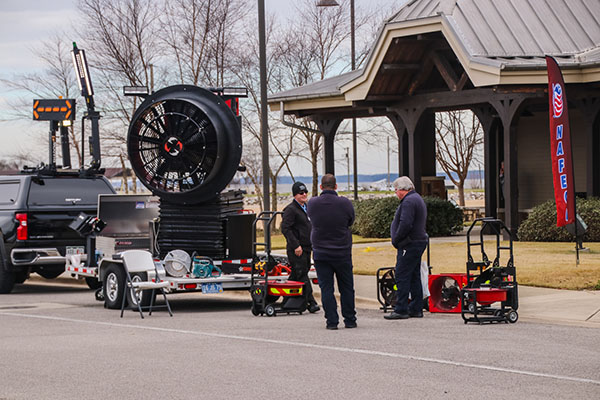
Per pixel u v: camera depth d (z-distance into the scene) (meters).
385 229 30.81
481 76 25.47
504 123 26.33
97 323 14.33
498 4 27.64
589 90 27.20
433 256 22.92
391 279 15.55
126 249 17.48
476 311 13.54
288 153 44.47
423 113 29.36
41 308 16.94
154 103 16.84
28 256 19.91
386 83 29.16
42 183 20.52
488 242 26.62
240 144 16.78
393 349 11.12
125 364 10.27
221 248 16.78
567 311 14.29
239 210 17.42
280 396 8.46
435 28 26.48
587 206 26.02
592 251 22.92
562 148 19.97
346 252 13.22
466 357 10.47
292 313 15.67
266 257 15.98
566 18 27.91
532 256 21.89
